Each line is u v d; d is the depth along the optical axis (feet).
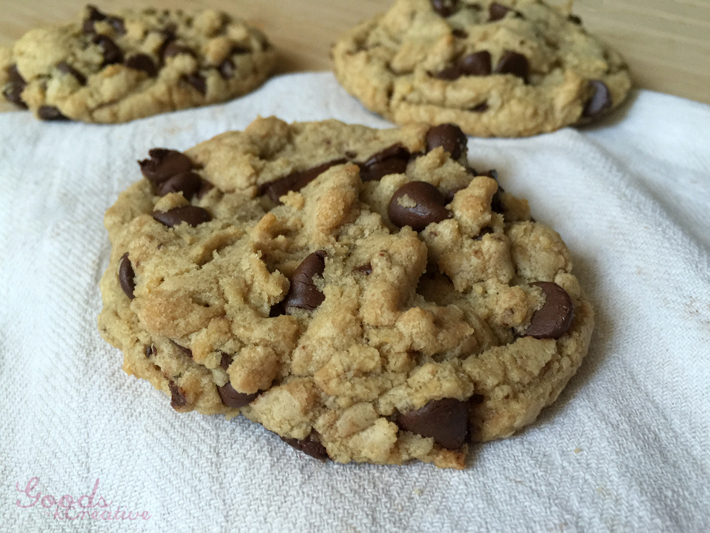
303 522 0.32
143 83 0.62
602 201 0.48
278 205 0.44
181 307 0.34
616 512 0.31
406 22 0.62
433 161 0.44
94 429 0.38
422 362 0.34
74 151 0.59
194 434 0.36
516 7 0.61
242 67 0.65
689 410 0.36
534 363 0.35
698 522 0.31
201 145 0.49
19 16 0.76
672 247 0.43
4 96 0.64
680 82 0.60
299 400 0.33
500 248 0.38
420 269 0.37
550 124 0.56
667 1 0.64
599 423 0.35
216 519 0.33
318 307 0.35
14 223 0.51
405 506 0.32
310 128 0.51
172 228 0.41
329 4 0.77
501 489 0.33
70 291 0.45
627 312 0.41
